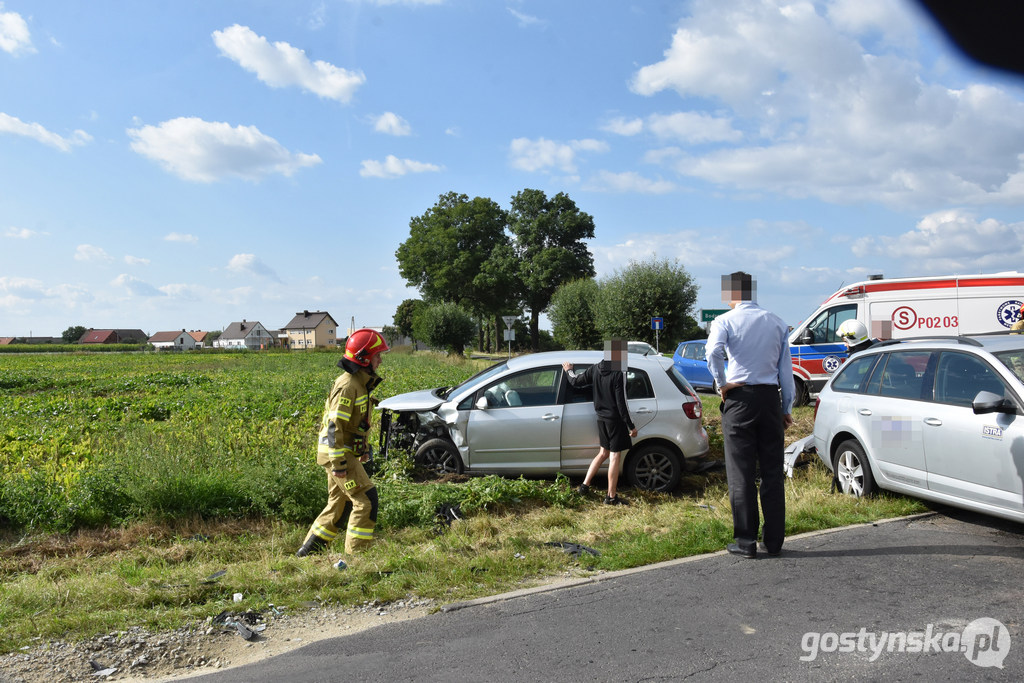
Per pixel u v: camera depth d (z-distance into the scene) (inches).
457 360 1724.9
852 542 203.8
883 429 246.7
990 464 204.5
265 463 287.4
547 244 2738.7
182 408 604.1
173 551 231.3
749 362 193.9
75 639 161.2
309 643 156.5
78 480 282.8
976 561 182.7
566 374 318.3
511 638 150.7
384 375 926.4
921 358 245.6
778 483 195.5
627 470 307.1
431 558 204.5
